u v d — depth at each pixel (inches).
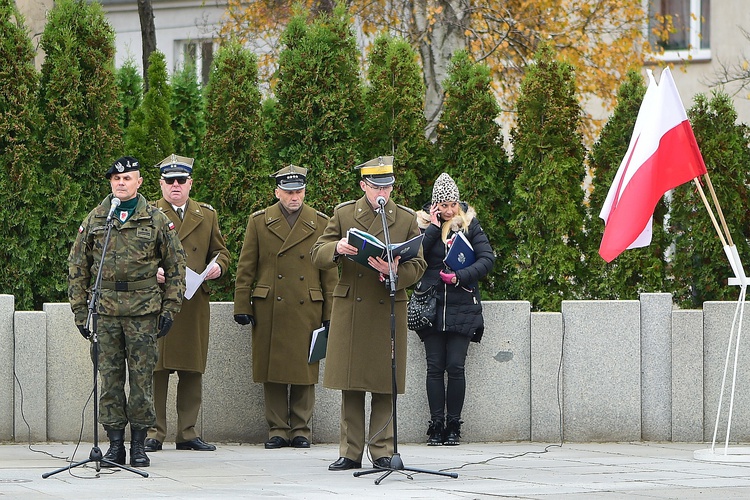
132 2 1328.7
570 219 626.5
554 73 633.6
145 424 482.0
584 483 439.2
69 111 601.9
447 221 573.9
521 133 633.6
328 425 603.2
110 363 474.6
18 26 607.2
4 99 593.0
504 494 404.8
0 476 454.6
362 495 401.4
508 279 641.6
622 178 552.7
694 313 606.2
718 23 1246.3
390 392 467.5
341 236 474.0
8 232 595.5
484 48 1004.6
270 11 1079.6
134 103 692.7
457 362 577.0
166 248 478.3
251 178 620.7
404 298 474.3
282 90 632.4
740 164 633.0
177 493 404.8
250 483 436.1
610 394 605.6
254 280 585.3
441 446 582.6
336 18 640.4
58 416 582.9
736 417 604.1
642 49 1138.7
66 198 601.0
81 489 415.8
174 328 555.5
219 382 599.2
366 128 637.3
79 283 474.3
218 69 626.5
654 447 582.6
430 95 869.8
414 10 930.7
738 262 542.3
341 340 468.8
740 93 1221.1
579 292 637.9
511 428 605.6
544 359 604.7
